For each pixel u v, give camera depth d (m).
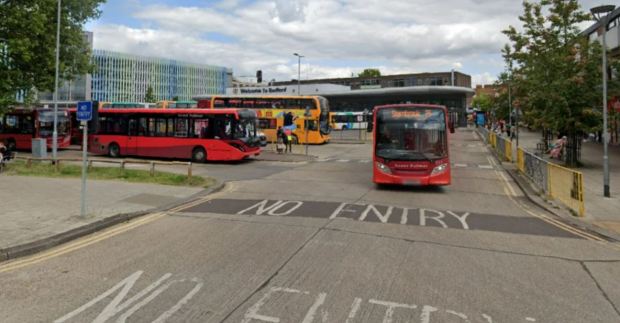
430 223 9.60
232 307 4.91
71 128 33.97
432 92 60.41
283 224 9.17
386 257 6.91
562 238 8.44
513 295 5.41
